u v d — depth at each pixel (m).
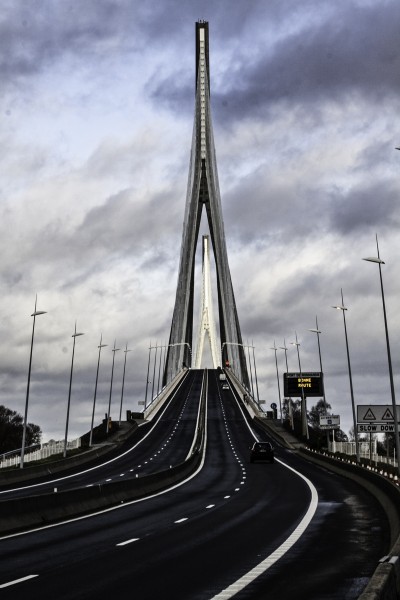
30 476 68.69
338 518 29.23
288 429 125.44
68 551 20.45
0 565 17.89
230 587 14.85
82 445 107.81
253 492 44.97
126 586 14.98
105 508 35.44
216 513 32.12
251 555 19.53
